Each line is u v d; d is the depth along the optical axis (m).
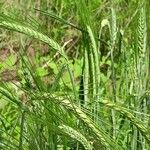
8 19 0.79
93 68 0.94
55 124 0.79
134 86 0.98
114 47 1.04
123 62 1.02
